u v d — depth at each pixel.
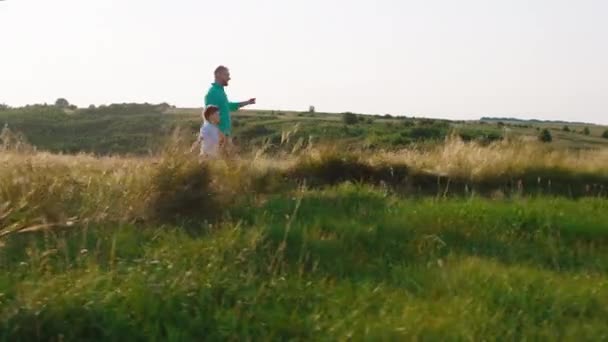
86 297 5.19
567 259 7.20
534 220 8.45
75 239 6.82
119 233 6.89
